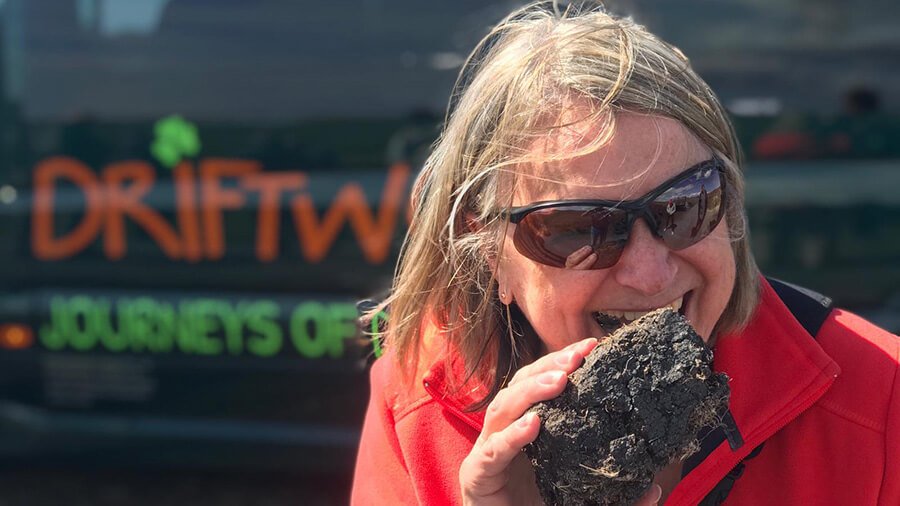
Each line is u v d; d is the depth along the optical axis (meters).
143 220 3.50
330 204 3.34
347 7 3.26
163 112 3.44
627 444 1.18
